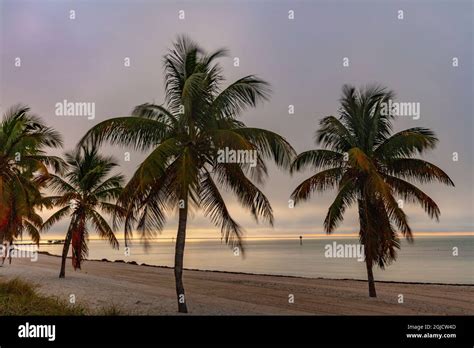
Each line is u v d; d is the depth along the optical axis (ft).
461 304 54.80
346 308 50.90
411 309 50.65
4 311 40.19
